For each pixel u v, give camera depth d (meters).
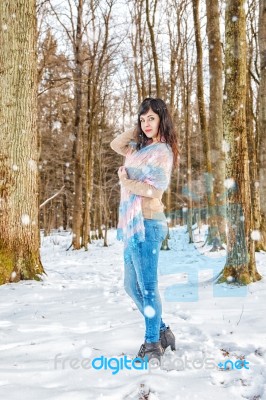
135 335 3.24
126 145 3.10
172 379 2.41
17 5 6.66
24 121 6.68
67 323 3.81
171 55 18.00
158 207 2.74
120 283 6.52
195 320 3.78
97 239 24.88
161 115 2.82
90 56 18.09
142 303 2.88
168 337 2.92
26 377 2.46
